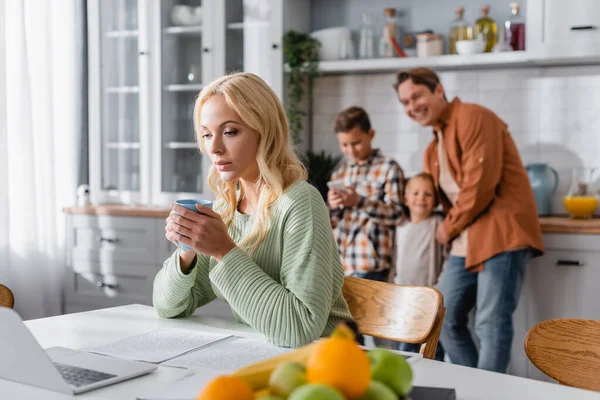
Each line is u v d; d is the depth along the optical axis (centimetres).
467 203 309
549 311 324
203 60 389
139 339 137
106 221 392
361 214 335
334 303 154
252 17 378
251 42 379
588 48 324
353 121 339
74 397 100
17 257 380
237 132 145
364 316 166
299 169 156
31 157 379
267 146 148
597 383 129
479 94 379
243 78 147
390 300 162
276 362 83
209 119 146
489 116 313
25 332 101
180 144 396
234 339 139
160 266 380
